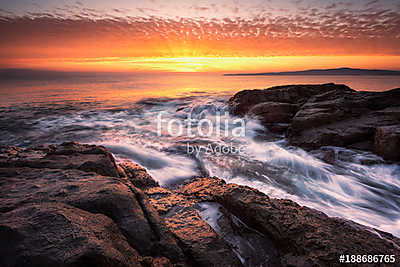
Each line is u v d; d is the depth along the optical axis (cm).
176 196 370
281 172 662
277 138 1034
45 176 313
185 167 699
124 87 4359
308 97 1273
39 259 137
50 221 168
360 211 462
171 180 602
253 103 1330
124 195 251
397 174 624
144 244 213
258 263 255
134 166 523
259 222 295
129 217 229
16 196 238
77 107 1938
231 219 327
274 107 1160
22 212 181
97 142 1007
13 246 145
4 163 377
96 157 421
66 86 4606
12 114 1614
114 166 424
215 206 364
